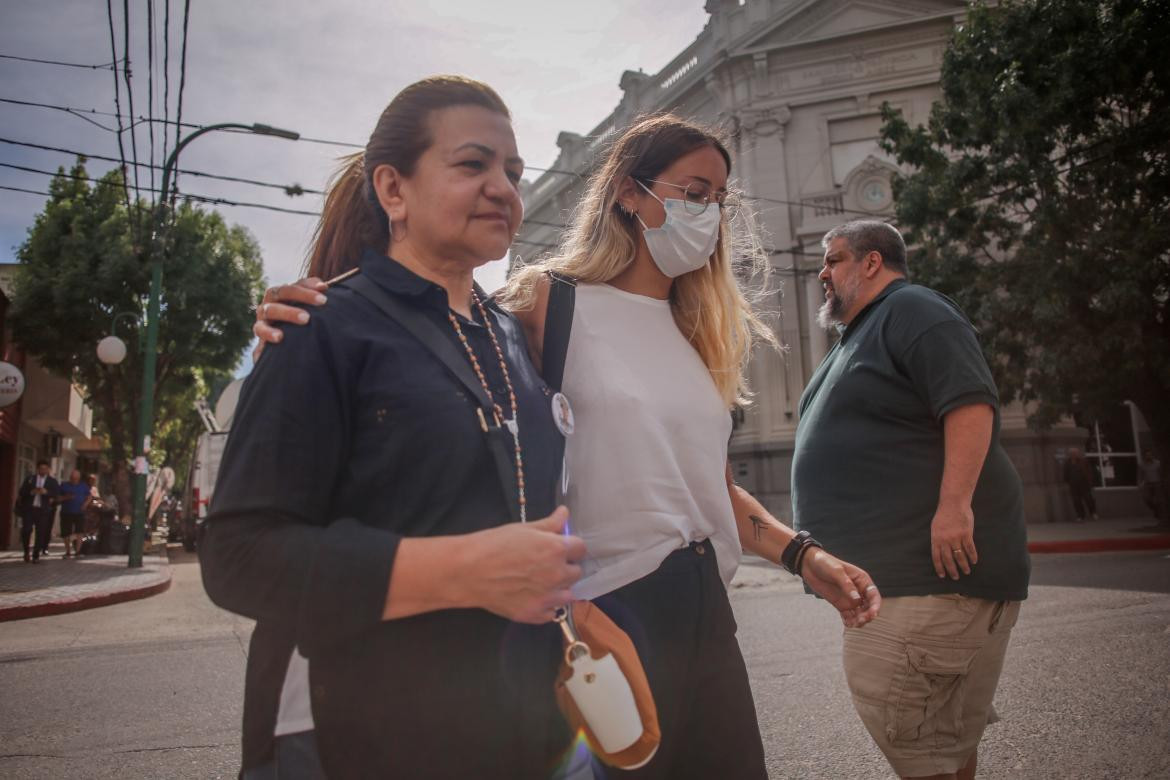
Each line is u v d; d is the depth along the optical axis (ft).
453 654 3.52
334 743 3.44
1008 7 45.42
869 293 8.04
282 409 3.42
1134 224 42.57
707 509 5.44
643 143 5.97
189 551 68.18
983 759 10.38
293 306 3.70
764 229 7.85
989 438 6.78
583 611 4.25
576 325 5.47
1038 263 44.06
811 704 13.60
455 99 4.13
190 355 76.74
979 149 47.57
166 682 17.16
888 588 7.07
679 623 4.92
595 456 5.14
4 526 72.59
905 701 7.01
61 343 72.95
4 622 27.02
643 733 3.92
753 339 7.18
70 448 114.62
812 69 64.75
